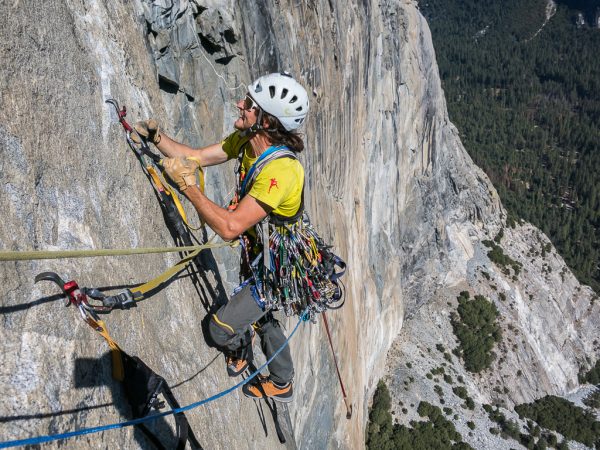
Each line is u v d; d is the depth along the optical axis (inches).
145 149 139.8
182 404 123.0
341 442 834.8
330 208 745.0
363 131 1081.4
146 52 179.6
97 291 99.4
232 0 318.3
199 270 164.4
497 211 3034.0
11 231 85.3
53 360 84.0
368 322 1259.8
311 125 649.0
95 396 90.2
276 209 121.6
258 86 114.0
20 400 75.5
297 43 565.3
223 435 145.2
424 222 2128.4
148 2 225.9
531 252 3065.9
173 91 263.7
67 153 106.9
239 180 127.3
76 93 116.1
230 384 165.0
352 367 896.3
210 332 143.4
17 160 90.9
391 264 1598.2
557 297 2952.8
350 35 865.5
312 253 130.9
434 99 1959.9
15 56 95.7
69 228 101.6
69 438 81.2
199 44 289.6
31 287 86.3
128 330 110.1
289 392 173.6
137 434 98.8
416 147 1850.4
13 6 97.7
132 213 127.6
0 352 77.1
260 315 140.2
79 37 125.1
